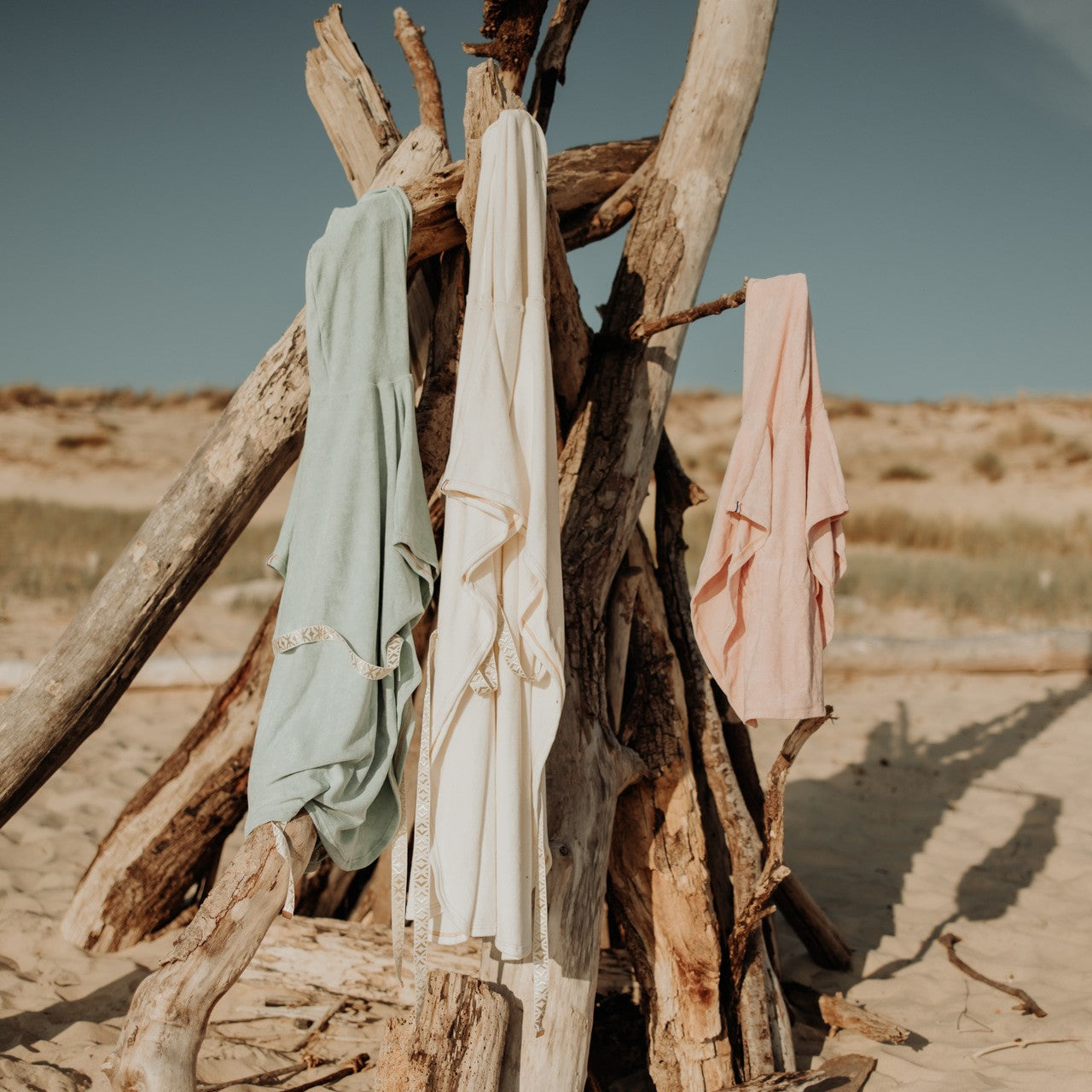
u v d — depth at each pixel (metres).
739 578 3.11
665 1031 3.26
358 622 2.56
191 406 38.25
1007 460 27.58
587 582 3.44
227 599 12.73
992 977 4.28
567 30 3.92
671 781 3.50
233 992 3.94
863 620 12.09
